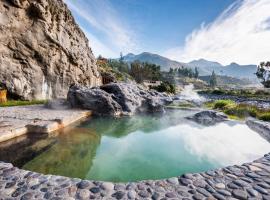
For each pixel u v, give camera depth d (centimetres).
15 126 705
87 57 2616
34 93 1642
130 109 1489
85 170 508
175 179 339
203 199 282
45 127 730
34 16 1611
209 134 898
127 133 916
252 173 363
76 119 1068
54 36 1823
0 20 1365
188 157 612
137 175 489
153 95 1978
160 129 1007
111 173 496
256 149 681
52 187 308
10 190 296
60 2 1930
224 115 1274
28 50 1580
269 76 5788
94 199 279
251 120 1050
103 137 832
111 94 1484
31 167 489
